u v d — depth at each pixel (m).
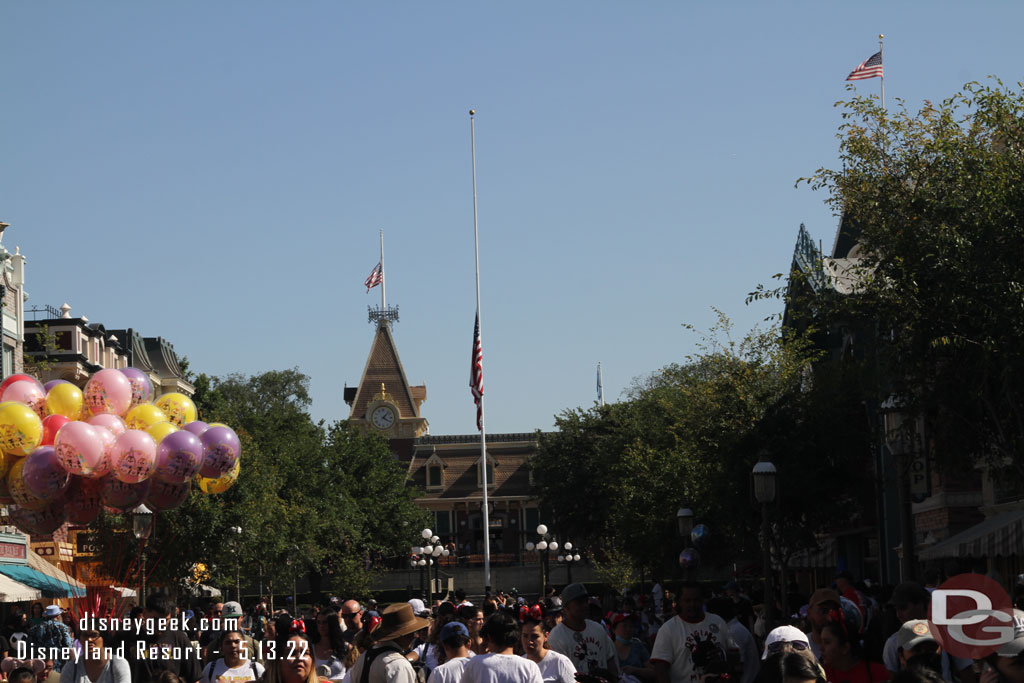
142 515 26.62
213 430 22.33
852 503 32.94
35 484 20.33
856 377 23.56
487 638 11.06
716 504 33.91
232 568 53.16
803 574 56.22
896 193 21.03
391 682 11.05
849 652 10.26
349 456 87.50
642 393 63.75
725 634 12.38
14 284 46.97
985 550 25.11
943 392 20.52
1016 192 19.30
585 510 75.62
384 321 121.56
